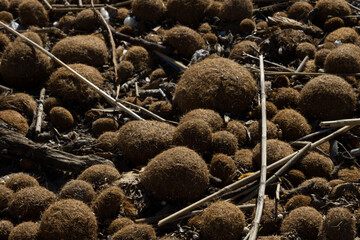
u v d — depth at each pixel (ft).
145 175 2.74
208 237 2.62
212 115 2.92
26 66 3.15
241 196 2.74
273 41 3.29
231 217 2.61
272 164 2.76
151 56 3.35
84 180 2.76
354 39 3.33
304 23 3.46
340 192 2.68
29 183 2.75
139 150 2.84
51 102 3.07
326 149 2.86
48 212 2.62
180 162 2.70
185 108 3.02
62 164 2.84
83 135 3.01
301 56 3.24
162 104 3.05
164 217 2.69
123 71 3.22
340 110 2.95
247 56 3.22
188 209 2.67
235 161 2.82
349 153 2.83
